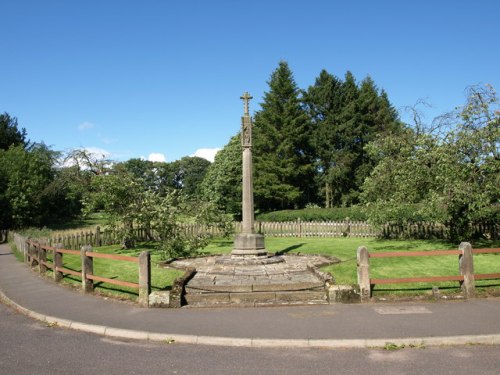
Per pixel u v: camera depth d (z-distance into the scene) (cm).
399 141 1731
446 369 561
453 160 1397
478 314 796
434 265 1242
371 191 1811
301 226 2778
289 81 4831
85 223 4784
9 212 3741
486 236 1928
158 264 1405
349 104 4897
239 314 848
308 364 594
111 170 2905
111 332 758
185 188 9619
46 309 925
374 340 665
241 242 1420
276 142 4841
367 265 926
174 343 705
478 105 1435
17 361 620
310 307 887
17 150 4203
